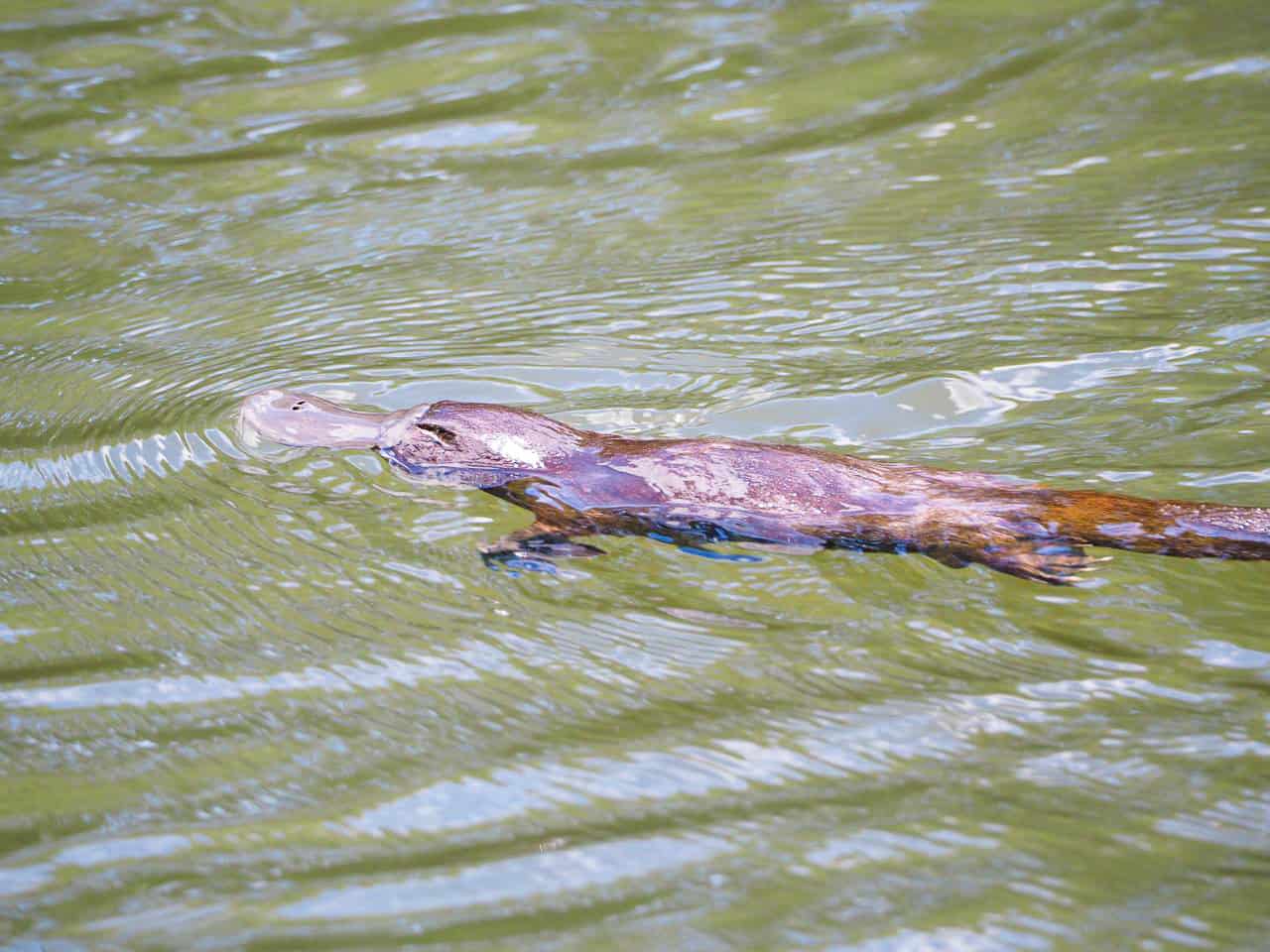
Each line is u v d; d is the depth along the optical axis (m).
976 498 7.32
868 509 7.31
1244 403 8.95
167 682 6.77
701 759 6.05
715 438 7.98
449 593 7.40
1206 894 5.08
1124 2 17.08
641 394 9.57
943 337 10.26
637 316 10.88
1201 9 16.78
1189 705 6.21
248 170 14.30
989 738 6.07
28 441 9.31
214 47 17.09
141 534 8.12
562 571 7.48
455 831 5.68
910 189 13.15
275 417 8.87
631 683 6.61
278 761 6.17
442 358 10.23
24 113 15.56
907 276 11.38
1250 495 7.88
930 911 5.08
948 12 17.20
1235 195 12.45
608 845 5.54
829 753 6.04
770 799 5.77
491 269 11.98
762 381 9.66
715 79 15.89
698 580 7.38
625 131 14.80
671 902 5.20
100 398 9.90
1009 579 7.21
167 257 12.52
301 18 17.80
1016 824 5.52
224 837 5.69
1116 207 12.41
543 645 6.93
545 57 16.56
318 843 5.63
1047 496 7.34
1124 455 8.40
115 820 5.82
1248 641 6.64
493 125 15.05
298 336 10.79
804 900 5.18
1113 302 10.66
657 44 16.84
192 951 5.06
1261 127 13.85
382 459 8.60
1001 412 9.10
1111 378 9.47
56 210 13.53
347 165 14.35
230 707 6.56
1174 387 9.27
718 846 5.50
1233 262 11.20
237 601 7.42
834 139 14.40
